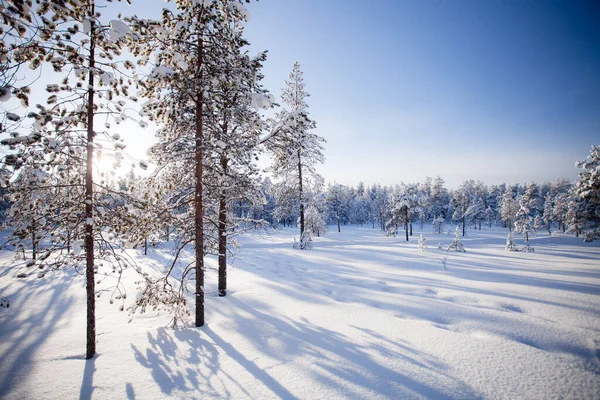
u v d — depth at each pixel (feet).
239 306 29.78
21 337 23.90
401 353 17.75
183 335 22.59
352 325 23.00
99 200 20.34
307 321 24.38
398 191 139.85
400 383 14.47
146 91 23.11
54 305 35.06
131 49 21.50
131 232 22.61
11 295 40.37
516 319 22.68
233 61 24.50
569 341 18.54
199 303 24.62
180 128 25.86
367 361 16.90
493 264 54.29
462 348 18.17
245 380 15.49
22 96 14.85
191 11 22.66
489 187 314.55
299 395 13.84
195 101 24.06
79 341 22.40
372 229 241.55
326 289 35.32
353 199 318.65
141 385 15.52
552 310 24.86
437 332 20.92
